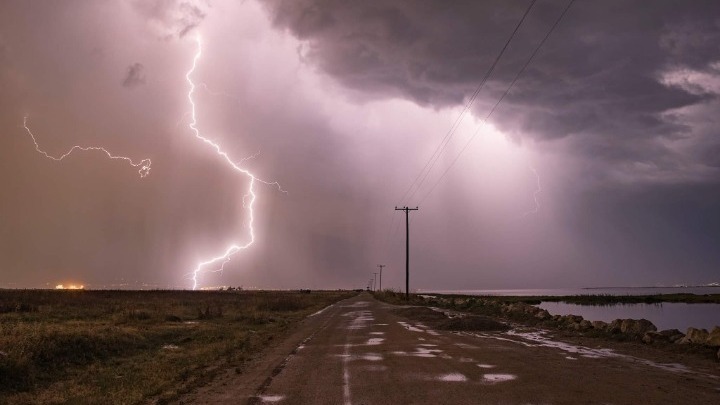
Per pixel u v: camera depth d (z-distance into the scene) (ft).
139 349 54.44
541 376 34.76
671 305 233.55
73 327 63.41
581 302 260.83
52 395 32.78
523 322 90.68
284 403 28.55
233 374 39.19
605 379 33.42
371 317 109.91
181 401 30.27
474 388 30.99
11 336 45.80
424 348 52.21
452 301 172.86
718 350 42.34
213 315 104.27
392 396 29.30
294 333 73.87
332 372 38.34
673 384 31.65
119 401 30.37
